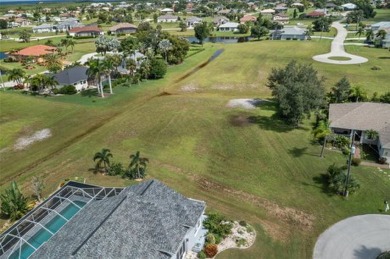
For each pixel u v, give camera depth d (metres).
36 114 78.38
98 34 198.00
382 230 41.00
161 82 105.62
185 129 69.88
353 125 62.69
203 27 165.50
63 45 159.38
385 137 57.28
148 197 36.84
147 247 31.55
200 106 82.88
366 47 147.00
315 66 115.94
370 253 37.44
